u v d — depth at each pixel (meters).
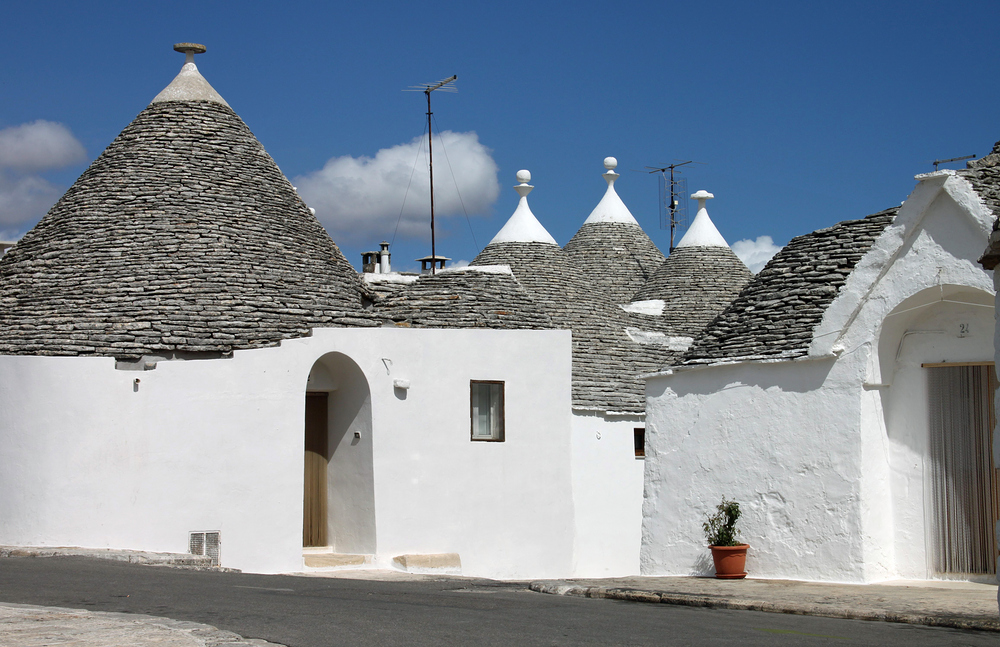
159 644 8.80
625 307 35.00
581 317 29.58
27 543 19.36
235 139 26.25
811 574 15.14
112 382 19.89
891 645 9.55
